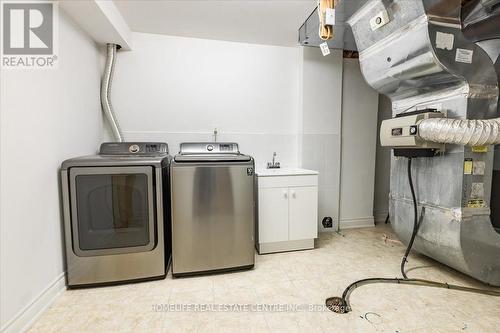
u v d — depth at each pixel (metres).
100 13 1.93
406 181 2.25
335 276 2.03
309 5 2.17
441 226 1.92
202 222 2.03
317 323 1.48
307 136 3.04
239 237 2.12
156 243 1.97
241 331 1.42
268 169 2.86
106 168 1.84
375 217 3.55
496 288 1.85
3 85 1.32
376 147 3.46
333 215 3.18
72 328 1.44
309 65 2.99
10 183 1.35
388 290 1.82
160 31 2.63
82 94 2.17
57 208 1.76
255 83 2.95
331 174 3.15
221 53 2.84
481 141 1.62
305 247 2.61
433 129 1.74
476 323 1.47
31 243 1.50
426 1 1.65
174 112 2.77
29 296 1.47
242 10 2.24
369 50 2.16
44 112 1.64
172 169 1.96
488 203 1.84
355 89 3.21
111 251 1.88
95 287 1.87
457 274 2.05
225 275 2.06
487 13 1.90
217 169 2.04
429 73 1.84
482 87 1.78
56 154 1.77
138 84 2.67
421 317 1.53
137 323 1.48
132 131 2.70
